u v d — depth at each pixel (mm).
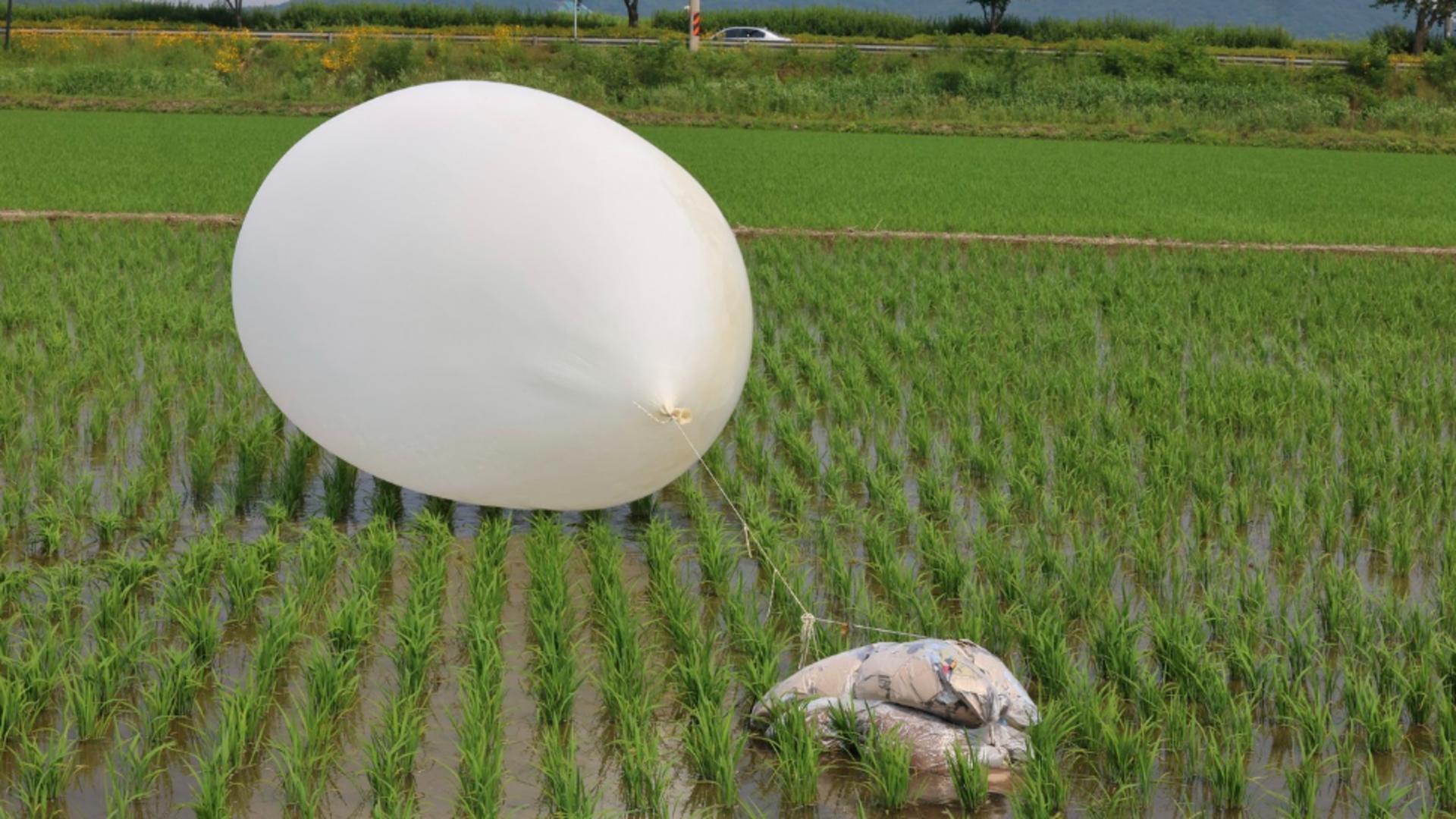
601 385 6664
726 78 39344
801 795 5180
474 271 6680
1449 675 6016
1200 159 30797
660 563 6961
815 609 6887
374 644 6426
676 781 5352
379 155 6984
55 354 10586
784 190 22391
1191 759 5406
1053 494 8492
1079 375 10773
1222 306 13648
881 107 37625
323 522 7262
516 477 7082
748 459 8930
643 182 6965
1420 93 41719
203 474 8172
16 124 29672
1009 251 17359
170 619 6508
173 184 20531
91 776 5270
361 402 7062
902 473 8883
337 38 42531
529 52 40906
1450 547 7359
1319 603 6766
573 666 5926
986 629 6488
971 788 5195
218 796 4828
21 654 6047
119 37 42594
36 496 7922
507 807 5133
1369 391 10703
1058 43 47594
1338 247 18172
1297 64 44031
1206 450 9227
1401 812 5215
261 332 7352
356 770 5355
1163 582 7242
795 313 13023
